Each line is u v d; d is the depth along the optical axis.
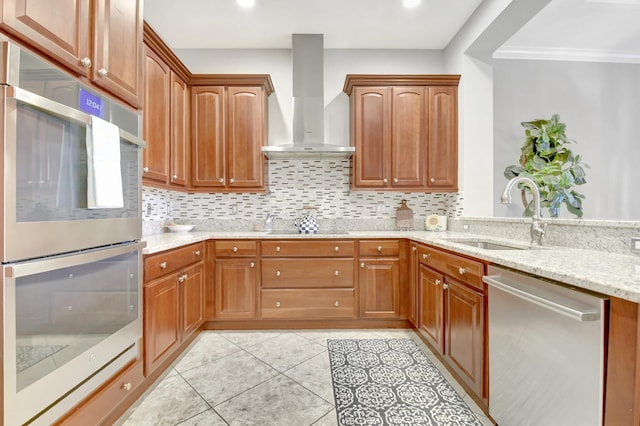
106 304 1.31
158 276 1.85
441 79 2.95
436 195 3.32
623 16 2.88
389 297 2.72
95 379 1.25
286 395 1.73
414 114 2.99
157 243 1.95
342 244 2.71
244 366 2.06
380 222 3.30
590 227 1.60
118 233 1.37
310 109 3.03
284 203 3.29
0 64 0.86
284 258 2.70
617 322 0.86
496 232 2.42
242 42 3.15
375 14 2.71
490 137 2.91
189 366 2.06
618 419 0.85
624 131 3.56
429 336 2.26
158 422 1.51
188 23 2.82
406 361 2.13
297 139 3.03
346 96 3.33
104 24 1.27
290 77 3.30
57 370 1.05
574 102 3.52
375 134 3.00
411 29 2.96
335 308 2.70
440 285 2.06
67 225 1.08
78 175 1.13
